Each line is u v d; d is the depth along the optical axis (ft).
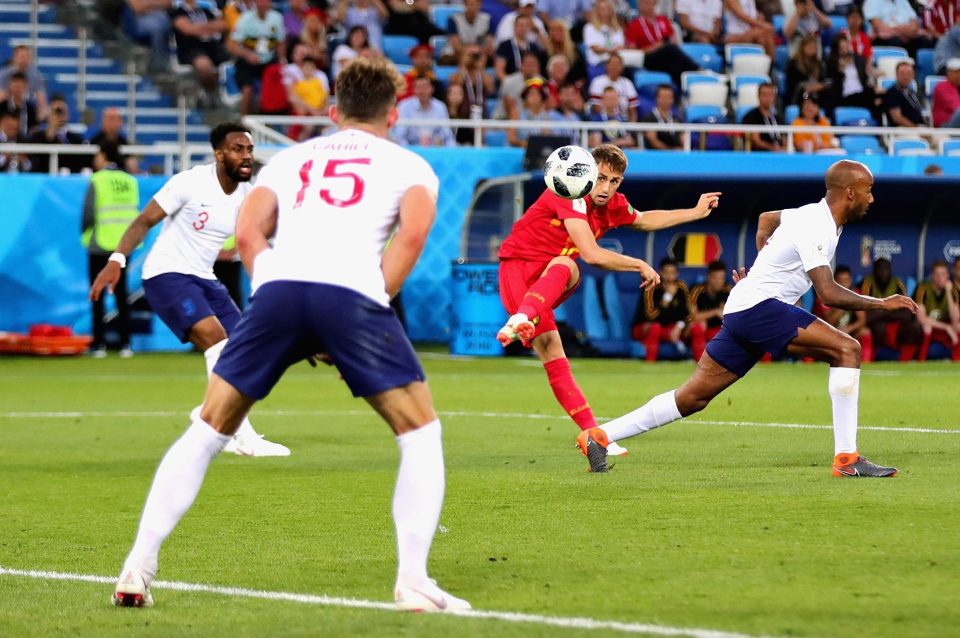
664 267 206.18
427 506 51.21
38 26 264.52
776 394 148.97
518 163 223.10
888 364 201.67
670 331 204.33
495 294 209.15
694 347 203.41
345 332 50.72
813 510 72.08
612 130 227.40
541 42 245.45
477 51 234.38
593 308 212.64
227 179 105.50
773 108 231.50
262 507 78.07
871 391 151.43
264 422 126.93
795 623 48.55
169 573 60.34
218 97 254.68
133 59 259.60
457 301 211.20
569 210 90.27
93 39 261.85
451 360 202.59
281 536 68.95
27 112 236.43
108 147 209.56
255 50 251.39
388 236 52.39
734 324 87.40
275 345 51.80
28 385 167.73
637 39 254.68
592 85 236.43
